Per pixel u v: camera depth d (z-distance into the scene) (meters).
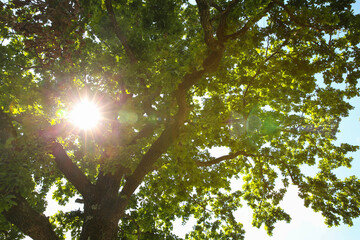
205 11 7.22
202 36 9.79
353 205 10.61
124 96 9.98
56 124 8.13
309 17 8.04
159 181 11.27
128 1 9.66
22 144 6.85
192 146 11.55
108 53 8.96
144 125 9.39
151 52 8.49
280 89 11.23
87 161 10.50
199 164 11.12
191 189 11.10
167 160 9.34
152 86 7.88
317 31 8.71
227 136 11.72
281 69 10.02
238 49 9.40
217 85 11.24
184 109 8.90
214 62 8.45
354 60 8.89
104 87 9.69
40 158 7.11
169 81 7.33
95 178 12.72
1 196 5.81
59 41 6.30
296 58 9.36
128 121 8.68
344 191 11.11
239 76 11.29
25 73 9.81
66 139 9.70
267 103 12.13
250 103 11.38
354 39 8.31
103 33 9.41
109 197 8.22
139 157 8.10
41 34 5.95
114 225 7.82
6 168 6.02
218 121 10.53
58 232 11.99
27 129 7.22
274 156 11.96
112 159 7.90
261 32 9.09
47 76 8.67
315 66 9.26
